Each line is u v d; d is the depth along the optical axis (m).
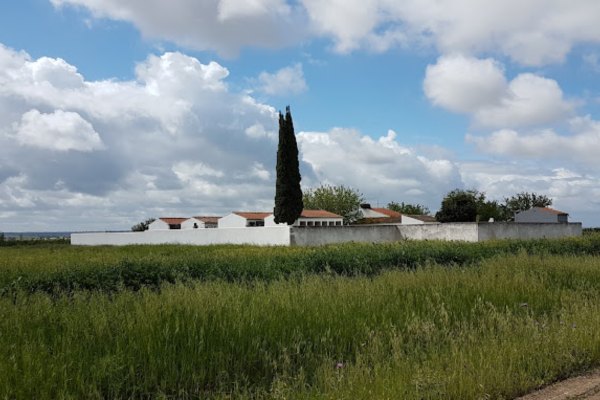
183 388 5.50
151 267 14.80
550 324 7.84
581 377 6.16
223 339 6.66
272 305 8.55
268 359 6.26
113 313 7.75
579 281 12.79
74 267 14.96
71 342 6.32
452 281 11.97
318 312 8.23
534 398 5.42
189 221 65.75
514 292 10.84
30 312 7.96
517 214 60.41
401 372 5.61
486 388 5.32
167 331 6.49
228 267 15.65
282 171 44.69
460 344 6.89
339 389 5.19
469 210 63.09
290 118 45.09
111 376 5.35
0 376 5.10
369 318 8.14
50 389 5.06
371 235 37.75
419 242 28.38
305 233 34.44
